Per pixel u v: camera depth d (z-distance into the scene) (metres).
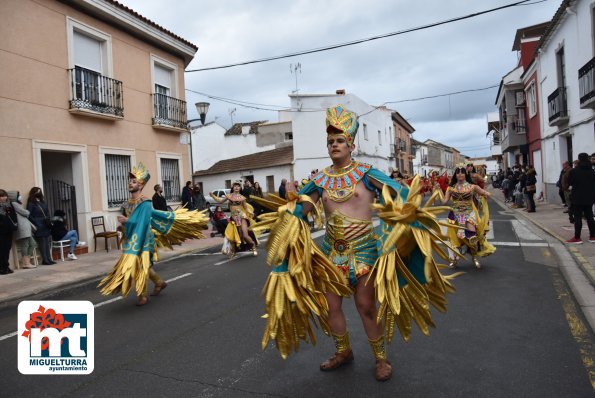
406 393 3.35
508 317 5.01
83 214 12.23
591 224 9.38
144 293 6.32
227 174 31.47
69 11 11.89
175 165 16.47
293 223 3.38
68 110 11.76
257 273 8.06
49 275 9.05
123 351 4.55
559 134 18.39
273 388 3.55
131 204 6.32
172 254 11.17
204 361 4.18
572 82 16.30
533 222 13.62
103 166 12.87
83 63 12.65
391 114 41.69
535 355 3.95
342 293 3.51
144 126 14.70
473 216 7.44
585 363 3.75
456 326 4.78
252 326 5.11
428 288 3.64
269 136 35.53
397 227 3.27
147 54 14.96
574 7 15.32
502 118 33.50
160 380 3.82
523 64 25.48
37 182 10.80
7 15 10.28
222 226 13.64
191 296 6.68
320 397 3.36
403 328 3.59
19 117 10.47
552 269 7.34
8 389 3.82
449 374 3.65
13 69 10.37
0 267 9.19
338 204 3.54
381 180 3.45
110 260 10.83
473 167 7.55
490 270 7.38
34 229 9.99
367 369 3.79
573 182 9.37
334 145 3.56
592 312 5.06
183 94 16.94
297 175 28.62
